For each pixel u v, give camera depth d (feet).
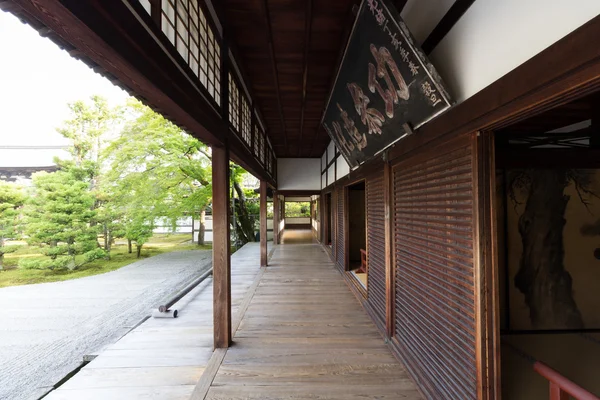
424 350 6.39
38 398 6.64
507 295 8.08
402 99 6.08
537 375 6.72
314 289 14.40
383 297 9.45
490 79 3.86
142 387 6.63
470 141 4.50
